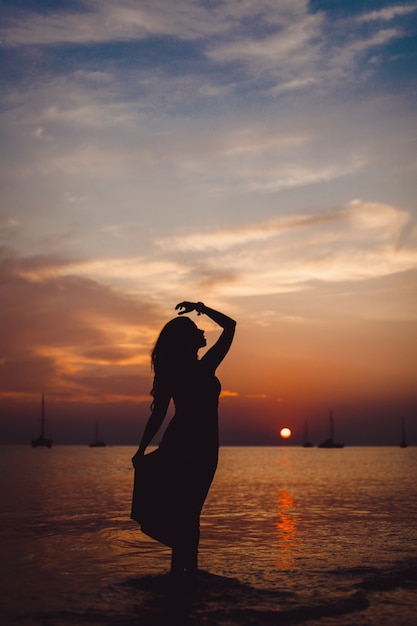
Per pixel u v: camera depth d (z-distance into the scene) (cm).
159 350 492
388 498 1312
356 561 550
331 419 16925
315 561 550
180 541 465
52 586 444
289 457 6788
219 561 551
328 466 3725
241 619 362
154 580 465
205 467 477
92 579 468
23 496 1260
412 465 3928
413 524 844
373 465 3941
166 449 482
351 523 855
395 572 496
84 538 676
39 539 668
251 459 5781
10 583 454
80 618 362
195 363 492
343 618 366
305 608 384
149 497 475
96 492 1384
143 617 365
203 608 385
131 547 618
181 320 500
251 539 696
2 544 635
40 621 355
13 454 6950
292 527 809
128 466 3212
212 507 1095
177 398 487
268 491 1531
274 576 482
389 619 365
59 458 5116
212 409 486
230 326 503
